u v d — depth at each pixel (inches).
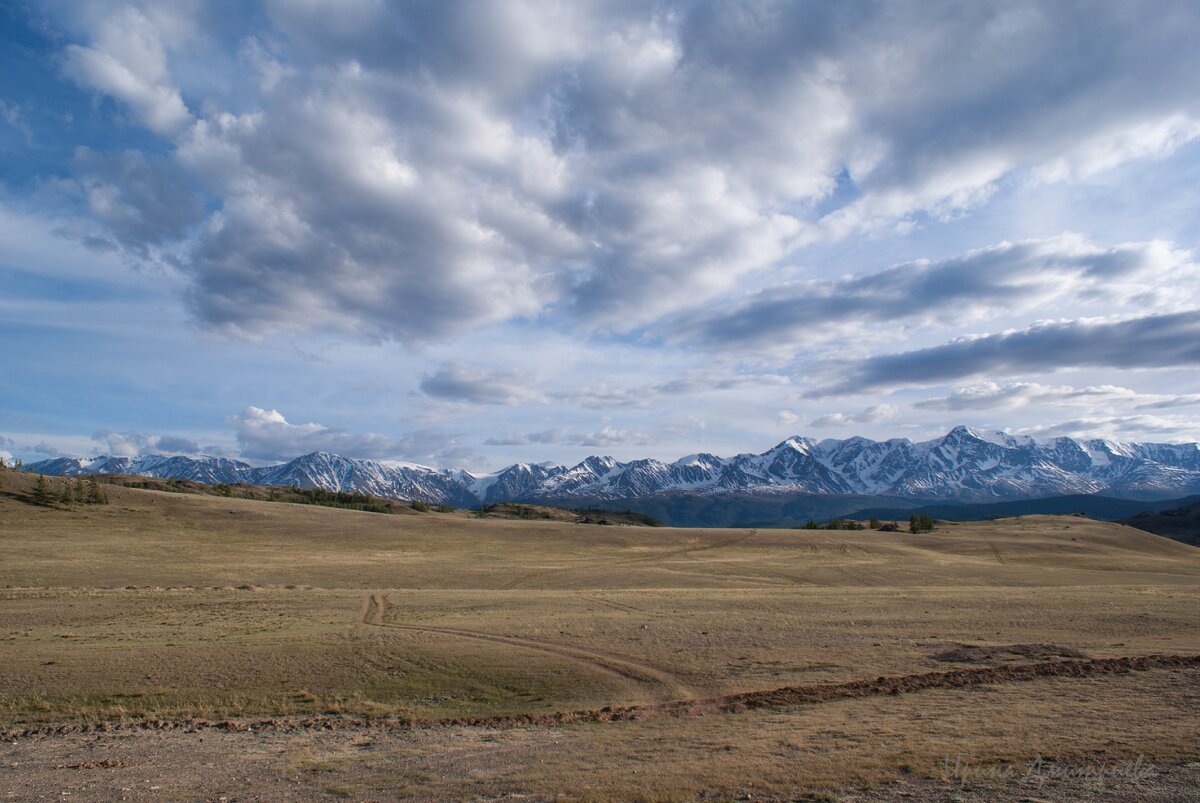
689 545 5590.6
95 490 5369.1
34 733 949.8
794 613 1942.7
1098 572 4271.7
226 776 721.0
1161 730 737.0
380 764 752.3
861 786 569.9
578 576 3526.1
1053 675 1134.4
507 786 617.9
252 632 1656.0
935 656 1347.2
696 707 1017.5
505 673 1278.3
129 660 1336.1
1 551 3678.6
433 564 3993.6
